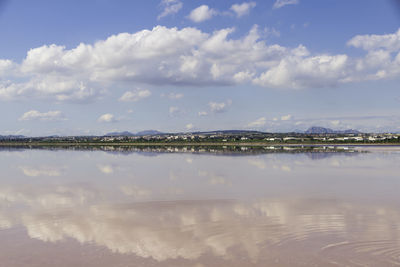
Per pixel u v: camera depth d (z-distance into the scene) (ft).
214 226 48.39
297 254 37.11
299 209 59.57
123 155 247.70
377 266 33.83
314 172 120.47
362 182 94.48
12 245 40.50
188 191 79.41
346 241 41.32
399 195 73.56
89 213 56.80
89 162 175.42
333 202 65.87
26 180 100.53
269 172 120.78
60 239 42.78
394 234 44.16
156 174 115.34
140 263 34.94
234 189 82.17
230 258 36.17
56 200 68.39
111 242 41.57
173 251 38.37
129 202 66.23
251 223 49.90
